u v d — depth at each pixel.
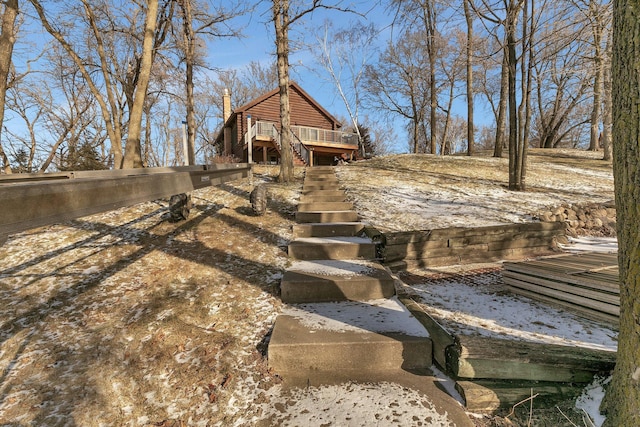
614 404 1.39
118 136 10.03
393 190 6.98
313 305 2.80
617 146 1.31
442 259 4.23
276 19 7.43
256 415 1.67
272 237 4.35
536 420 1.59
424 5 6.35
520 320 2.53
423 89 24.08
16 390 1.86
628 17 1.23
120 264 3.51
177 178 2.65
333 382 1.93
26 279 3.19
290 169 7.66
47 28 8.48
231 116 18.95
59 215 1.29
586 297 2.58
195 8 11.12
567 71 6.22
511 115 7.11
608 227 5.64
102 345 2.23
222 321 2.54
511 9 6.26
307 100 19.94
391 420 1.60
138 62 12.20
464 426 1.56
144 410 1.73
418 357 2.07
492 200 6.29
